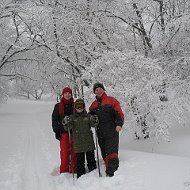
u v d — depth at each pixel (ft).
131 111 36.47
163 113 35.63
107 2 52.65
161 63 48.60
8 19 81.30
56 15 54.03
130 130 36.40
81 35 54.13
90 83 41.96
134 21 51.42
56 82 74.95
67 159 22.00
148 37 51.70
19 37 82.89
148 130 35.94
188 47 49.93
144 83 37.42
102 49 53.52
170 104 36.58
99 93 20.67
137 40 53.36
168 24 47.19
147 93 36.27
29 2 56.54
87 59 57.31
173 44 50.21
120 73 38.37
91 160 21.11
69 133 20.76
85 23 52.60
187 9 52.37
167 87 41.50
